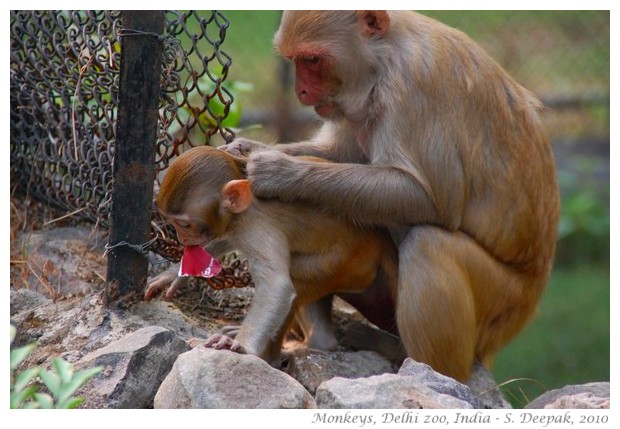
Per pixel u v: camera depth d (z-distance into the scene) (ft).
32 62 31.27
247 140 26.43
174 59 25.31
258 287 23.21
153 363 22.50
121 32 23.63
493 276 26.11
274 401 20.42
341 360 25.79
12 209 32.71
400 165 24.82
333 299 29.94
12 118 33.19
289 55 25.66
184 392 20.65
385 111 25.03
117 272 24.68
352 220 25.04
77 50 28.45
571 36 68.54
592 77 68.69
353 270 25.36
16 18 31.76
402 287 25.04
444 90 25.17
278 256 23.56
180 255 26.68
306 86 25.73
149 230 24.75
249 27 61.16
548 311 57.41
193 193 23.16
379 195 24.48
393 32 25.58
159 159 26.50
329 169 24.43
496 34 67.82
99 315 24.66
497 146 25.91
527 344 53.98
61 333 24.70
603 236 65.31
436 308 24.80
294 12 25.64
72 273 28.86
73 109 27.71
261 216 23.80
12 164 33.45
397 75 25.07
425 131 25.03
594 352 53.21
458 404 21.06
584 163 69.77
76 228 31.99
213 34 58.54
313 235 24.54
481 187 25.80
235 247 23.82
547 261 27.89
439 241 25.04
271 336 22.89
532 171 26.61
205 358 20.90
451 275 24.97
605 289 60.18
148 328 23.08
